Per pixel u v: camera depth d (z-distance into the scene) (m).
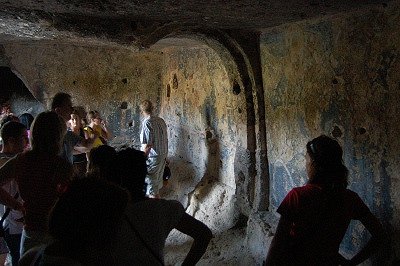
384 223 2.37
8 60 5.60
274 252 1.75
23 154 2.11
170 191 5.29
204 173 4.97
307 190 1.77
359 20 2.43
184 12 2.60
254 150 3.68
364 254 1.92
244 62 3.55
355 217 1.87
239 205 3.96
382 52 2.27
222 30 3.33
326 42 2.72
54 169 2.08
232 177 4.32
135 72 6.32
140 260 1.43
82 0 2.20
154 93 6.45
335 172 1.75
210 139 4.73
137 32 2.85
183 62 5.42
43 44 5.59
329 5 2.31
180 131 5.72
